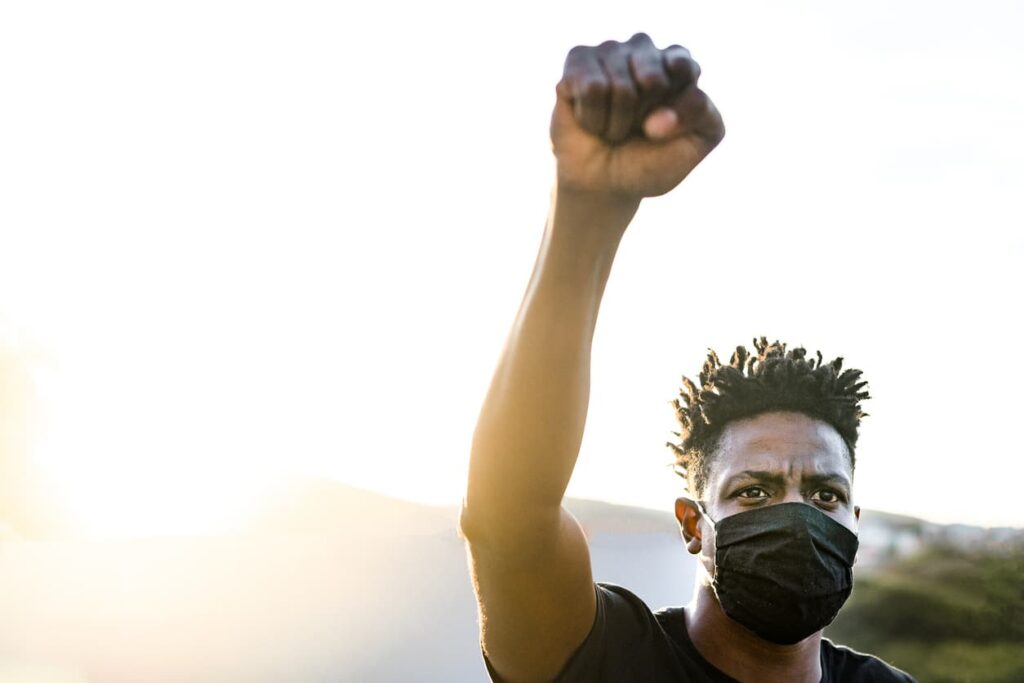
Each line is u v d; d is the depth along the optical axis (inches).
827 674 97.3
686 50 56.2
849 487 94.5
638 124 58.4
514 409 70.1
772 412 93.9
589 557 85.8
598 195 61.7
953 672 637.3
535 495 72.9
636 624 91.3
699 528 97.3
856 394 96.3
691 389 98.4
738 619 91.0
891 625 708.0
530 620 82.2
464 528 78.8
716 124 58.1
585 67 56.2
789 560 88.7
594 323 69.0
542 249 67.9
